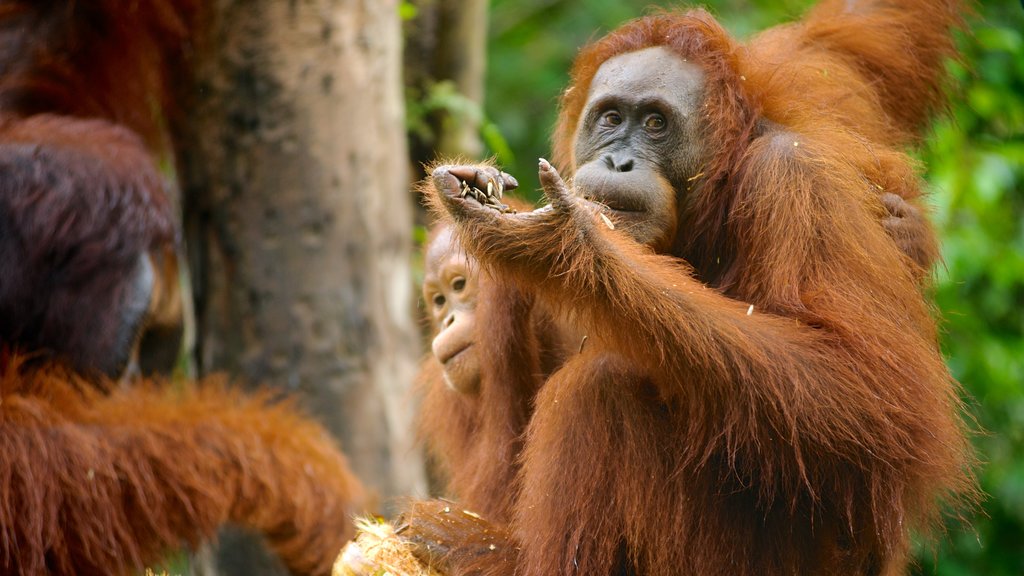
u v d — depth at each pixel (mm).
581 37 17516
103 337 8305
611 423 5840
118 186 8219
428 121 12023
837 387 5434
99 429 7930
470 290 6719
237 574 9977
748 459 5605
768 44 8570
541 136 16641
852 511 5777
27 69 9320
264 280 9531
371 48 9547
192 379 9617
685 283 5543
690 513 5809
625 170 6059
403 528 6395
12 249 7879
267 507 8305
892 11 8875
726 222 6145
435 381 7660
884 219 6492
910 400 5551
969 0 9664
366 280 9664
